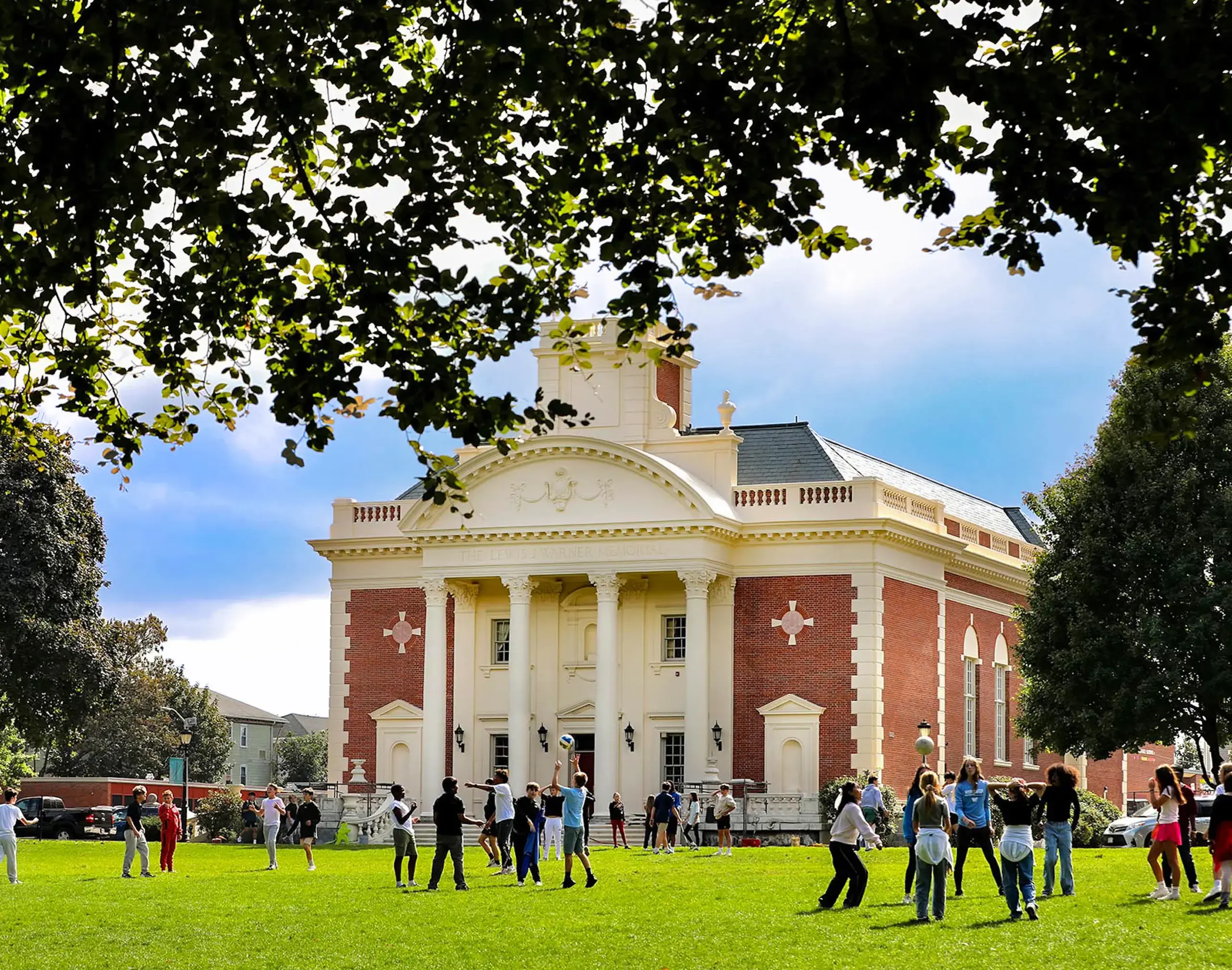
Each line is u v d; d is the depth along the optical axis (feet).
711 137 55.62
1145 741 191.01
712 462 216.33
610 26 55.26
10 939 94.12
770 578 212.23
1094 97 53.62
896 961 79.87
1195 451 190.19
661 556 208.74
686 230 64.69
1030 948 81.61
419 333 63.31
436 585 220.02
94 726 387.34
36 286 58.18
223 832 231.71
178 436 71.61
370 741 230.27
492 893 111.75
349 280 60.64
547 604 222.69
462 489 63.46
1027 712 201.36
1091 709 193.57
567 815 114.73
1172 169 54.29
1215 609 183.32
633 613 217.97
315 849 195.72
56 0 56.24
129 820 134.31
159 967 85.20
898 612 213.25
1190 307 56.85
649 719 215.10
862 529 207.41
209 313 63.82
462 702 224.74
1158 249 59.98
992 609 241.96
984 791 101.14
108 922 99.96
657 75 55.62
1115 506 193.57
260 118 57.62
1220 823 94.27
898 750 210.59
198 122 55.77
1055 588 198.29
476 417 62.03
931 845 90.48
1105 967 77.25
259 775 551.59
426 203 59.52
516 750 213.05
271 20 55.16
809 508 211.20
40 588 225.56
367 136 59.06
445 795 114.93
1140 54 49.62
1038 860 143.02
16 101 53.52
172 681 412.98
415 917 99.55
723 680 211.41
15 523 225.35
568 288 64.90
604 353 220.84
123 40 53.21
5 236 58.95
